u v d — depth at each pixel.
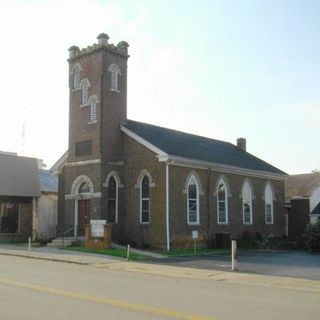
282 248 37.47
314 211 43.72
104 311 10.15
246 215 38.50
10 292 12.36
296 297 13.04
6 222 34.56
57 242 31.12
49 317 9.53
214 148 40.06
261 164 42.69
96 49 32.81
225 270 19.97
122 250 27.89
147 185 31.81
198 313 10.18
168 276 17.64
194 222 32.78
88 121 32.88
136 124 35.44
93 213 31.67
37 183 36.69
